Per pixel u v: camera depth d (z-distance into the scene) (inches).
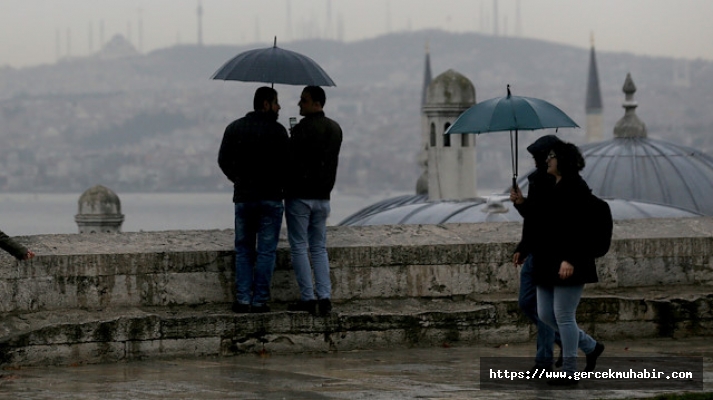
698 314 1617.9
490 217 4815.5
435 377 1285.7
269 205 1462.8
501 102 1421.0
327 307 1477.6
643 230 1734.7
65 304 1450.5
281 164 1467.8
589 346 1282.0
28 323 1403.8
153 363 1389.0
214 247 1531.7
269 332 1457.9
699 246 1695.4
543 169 1262.3
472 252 1598.2
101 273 1465.3
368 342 1496.1
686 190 6560.0
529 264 1312.7
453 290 1594.5
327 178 1475.1
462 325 1533.0
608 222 1230.9
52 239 1526.8
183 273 1498.5
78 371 1331.2
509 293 1605.6
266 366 1368.1
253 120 1464.1
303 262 1481.3
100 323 1389.0
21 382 1252.5
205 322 1433.3
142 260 1481.3
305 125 1467.8
